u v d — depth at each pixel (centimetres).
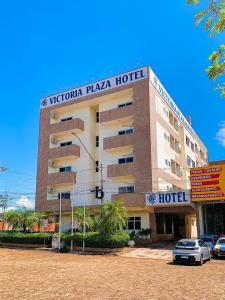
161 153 3953
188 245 2062
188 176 5175
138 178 3612
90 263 2086
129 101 4044
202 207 3338
